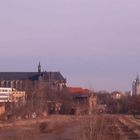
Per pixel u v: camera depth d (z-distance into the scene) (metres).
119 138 78.31
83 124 68.12
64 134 105.38
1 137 94.06
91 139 62.16
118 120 166.00
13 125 154.00
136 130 116.88
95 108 83.88
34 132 108.25
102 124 68.50
